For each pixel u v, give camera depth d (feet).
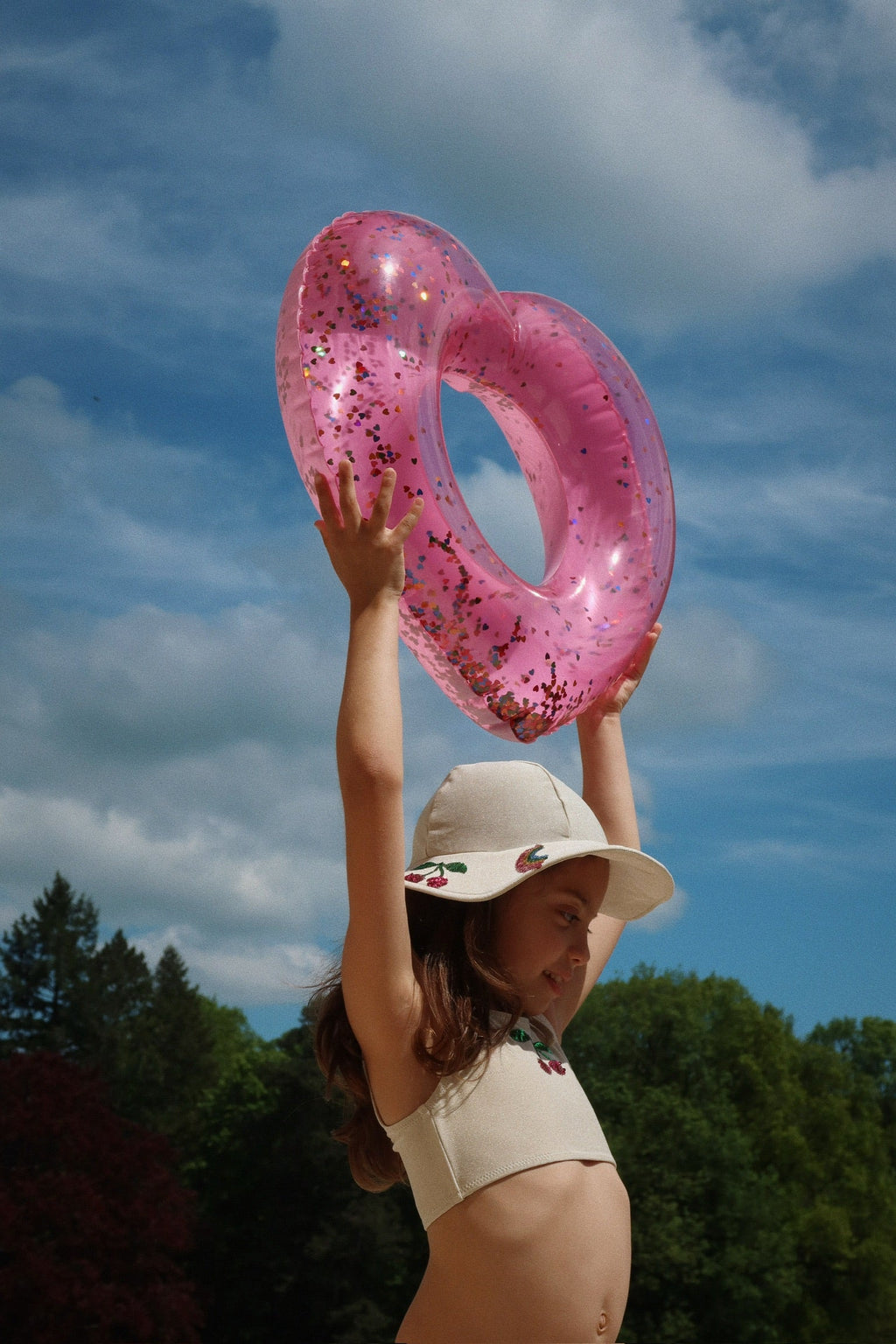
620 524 11.03
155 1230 122.01
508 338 10.84
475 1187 7.86
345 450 9.29
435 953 8.59
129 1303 115.65
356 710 8.13
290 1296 134.72
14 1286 111.55
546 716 10.12
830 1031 192.75
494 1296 7.72
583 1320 7.75
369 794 7.99
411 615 9.71
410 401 9.47
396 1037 8.08
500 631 9.82
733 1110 142.20
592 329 11.60
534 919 8.84
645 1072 143.95
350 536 8.50
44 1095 125.59
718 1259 126.93
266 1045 224.53
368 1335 127.24
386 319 9.56
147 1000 201.67
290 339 9.57
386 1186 9.23
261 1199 140.26
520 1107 8.13
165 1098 184.24
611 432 11.19
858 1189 152.56
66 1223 116.47
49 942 202.69
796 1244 144.56
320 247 9.83
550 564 11.15
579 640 10.46
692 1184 126.41
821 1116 157.89
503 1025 8.57
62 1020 197.67
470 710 10.11
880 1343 143.54
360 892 8.00
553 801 9.26
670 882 9.75
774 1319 138.31
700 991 162.61
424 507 9.43
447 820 9.29
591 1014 141.90
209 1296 133.59
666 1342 121.39
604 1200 8.16
